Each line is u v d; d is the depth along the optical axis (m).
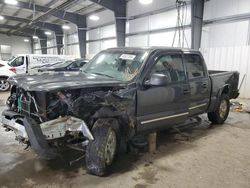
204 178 2.94
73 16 18.91
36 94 2.77
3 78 11.30
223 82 5.18
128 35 15.36
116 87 3.06
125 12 15.18
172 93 3.65
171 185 2.76
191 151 3.81
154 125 3.52
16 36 31.67
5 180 2.78
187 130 4.98
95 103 2.81
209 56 10.54
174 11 12.05
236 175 3.04
